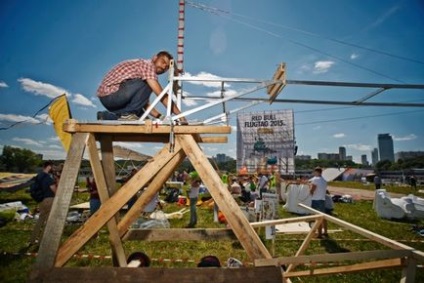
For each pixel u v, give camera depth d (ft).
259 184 43.78
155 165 7.73
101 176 8.33
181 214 36.86
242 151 56.24
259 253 6.97
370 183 166.91
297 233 25.86
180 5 13.75
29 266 16.88
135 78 8.96
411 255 7.06
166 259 18.37
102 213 7.23
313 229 13.15
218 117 8.73
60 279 5.92
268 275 5.98
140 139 9.89
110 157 10.19
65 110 27.09
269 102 11.44
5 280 14.83
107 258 18.52
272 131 55.26
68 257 6.87
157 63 9.78
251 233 7.05
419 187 123.54
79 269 6.01
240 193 47.47
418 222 34.12
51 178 22.12
